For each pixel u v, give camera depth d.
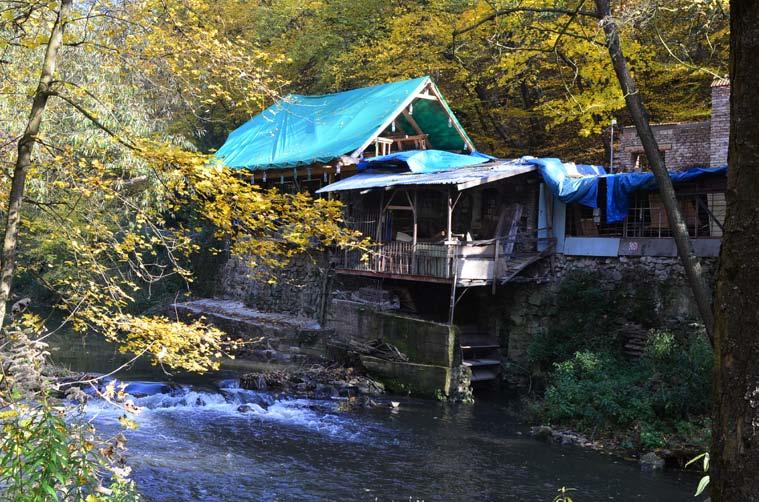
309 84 33.72
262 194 6.27
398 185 20.56
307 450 13.59
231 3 26.95
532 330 20.09
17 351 4.70
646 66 21.41
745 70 2.95
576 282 19.14
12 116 9.18
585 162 27.33
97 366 20.45
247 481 11.59
